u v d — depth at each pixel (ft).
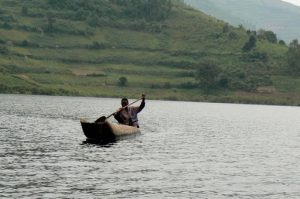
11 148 134.82
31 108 361.92
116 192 83.87
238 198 82.48
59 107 401.90
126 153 134.00
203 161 124.57
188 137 192.75
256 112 534.37
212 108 586.45
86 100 606.96
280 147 168.66
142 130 217.15
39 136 170.50
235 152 147.84
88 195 81.10
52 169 103.86
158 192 84.99
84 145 149.07
